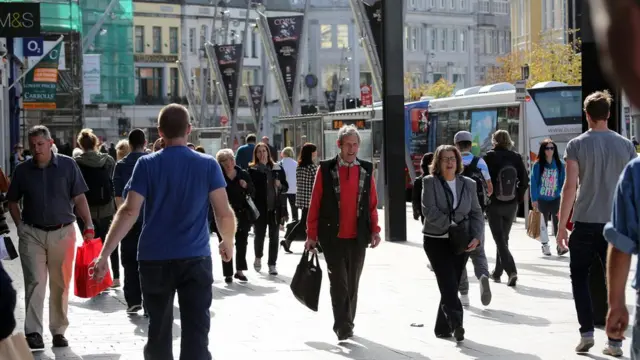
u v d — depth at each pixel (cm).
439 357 1952
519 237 4622
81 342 2181
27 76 8025
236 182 3216
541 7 16488
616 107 2541
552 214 3869
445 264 2094
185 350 1433
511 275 2956
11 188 2069
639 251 806
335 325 2116
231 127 10881
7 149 7706
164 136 1473
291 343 2130
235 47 10788
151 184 1449
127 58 13638
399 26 4281
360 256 2098
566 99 6756
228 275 3197
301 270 2100
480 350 2011
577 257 1884
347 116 8344
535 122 6750
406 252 3919
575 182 1869
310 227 2092
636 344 792
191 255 1443
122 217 1452
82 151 2997
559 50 12281
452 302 2086
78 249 2428
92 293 2417
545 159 3762
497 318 2394
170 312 1456
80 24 10281
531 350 1995
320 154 8488
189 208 1447
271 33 9162
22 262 2075
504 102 6925
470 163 2883
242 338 2202
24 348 986
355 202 2077
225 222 1462
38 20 5109
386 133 4334
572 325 2275
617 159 1838
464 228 2041
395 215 4359
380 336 2192
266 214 3444
